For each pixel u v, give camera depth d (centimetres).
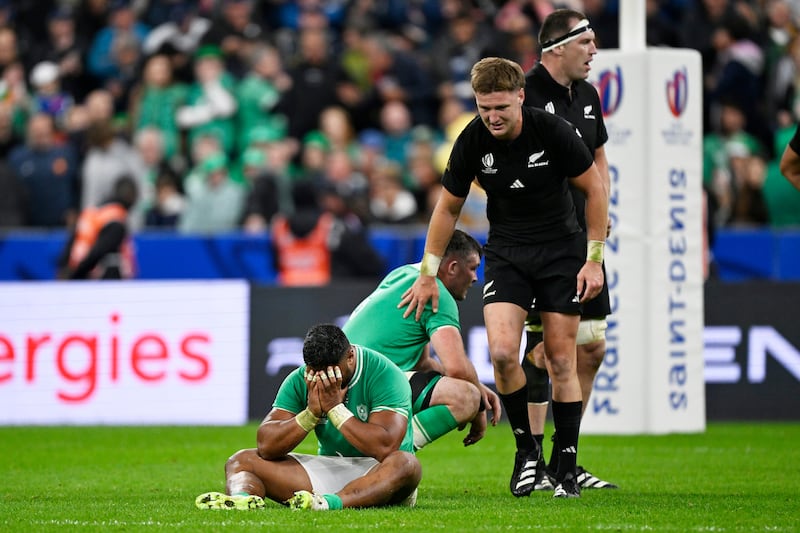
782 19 6638
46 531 2041
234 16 6662
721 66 6169
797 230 5150
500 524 2098
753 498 2567
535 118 2408
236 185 5525
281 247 5094
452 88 6297
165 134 6134
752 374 4434
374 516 2150
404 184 5869
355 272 5091
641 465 3241
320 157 5594
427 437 2564
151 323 4625
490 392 2648
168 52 6300
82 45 6900
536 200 2469
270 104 6119
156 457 3556
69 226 5550
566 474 2556
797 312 4434
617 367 3841
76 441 4012
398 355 2594
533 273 2506
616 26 6247
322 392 2231
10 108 6356
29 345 4656
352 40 6594
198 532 1980
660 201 3756
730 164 5656
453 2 6944
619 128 3734
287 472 2303
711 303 4462
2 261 5231
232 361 4597
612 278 3800
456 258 2619
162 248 5150
